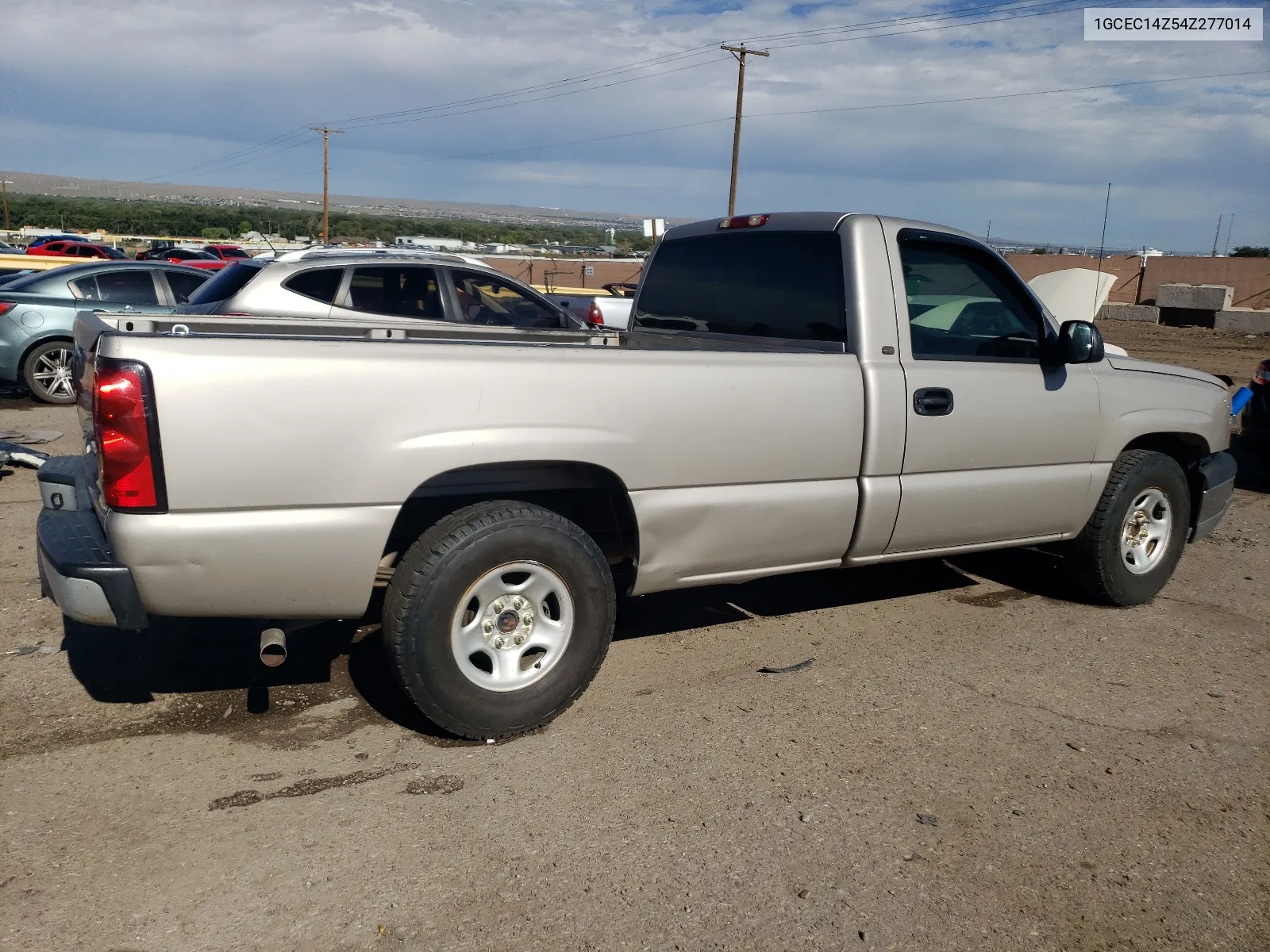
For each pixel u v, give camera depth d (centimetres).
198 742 372
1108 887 301
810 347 461
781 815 332
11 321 1098
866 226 452
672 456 394
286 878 292
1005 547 502
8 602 503
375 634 476
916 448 450
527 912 280
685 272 540
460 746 374
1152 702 430
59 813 321
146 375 314
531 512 371
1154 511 550
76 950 260
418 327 520
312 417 333
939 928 279
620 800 339
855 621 519
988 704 423
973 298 483
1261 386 895
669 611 528
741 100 3956
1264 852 322
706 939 271
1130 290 3341
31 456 786
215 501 325
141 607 329
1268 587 602
